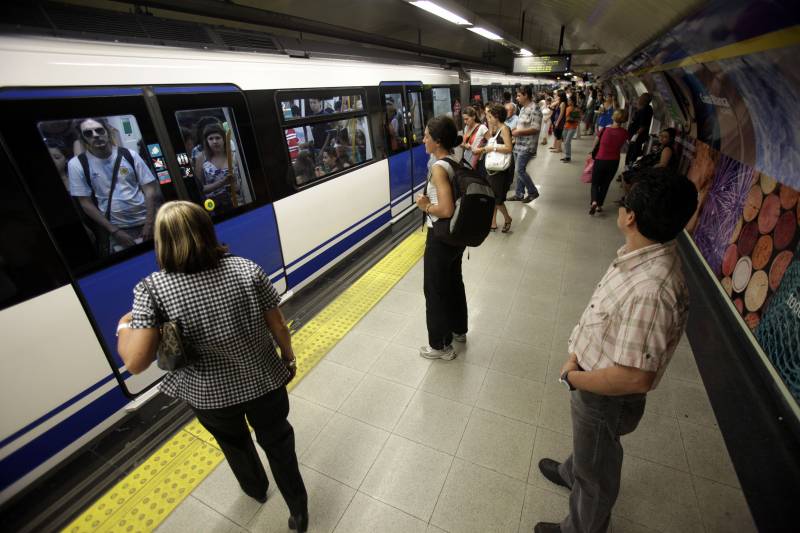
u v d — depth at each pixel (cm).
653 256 116
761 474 205
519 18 1160
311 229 409
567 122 1010
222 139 305
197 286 133
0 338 189
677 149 644
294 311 385
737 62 255
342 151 457
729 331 314
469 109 564
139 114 247
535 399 268
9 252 191
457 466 223
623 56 852
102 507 207
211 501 209
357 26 860
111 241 236
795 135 244
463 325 313
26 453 204
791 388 224
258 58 337
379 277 443
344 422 255
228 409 154
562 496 204
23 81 195
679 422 243
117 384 243
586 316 137
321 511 202
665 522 190
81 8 229
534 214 630
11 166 191
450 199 235
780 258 261
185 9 335
